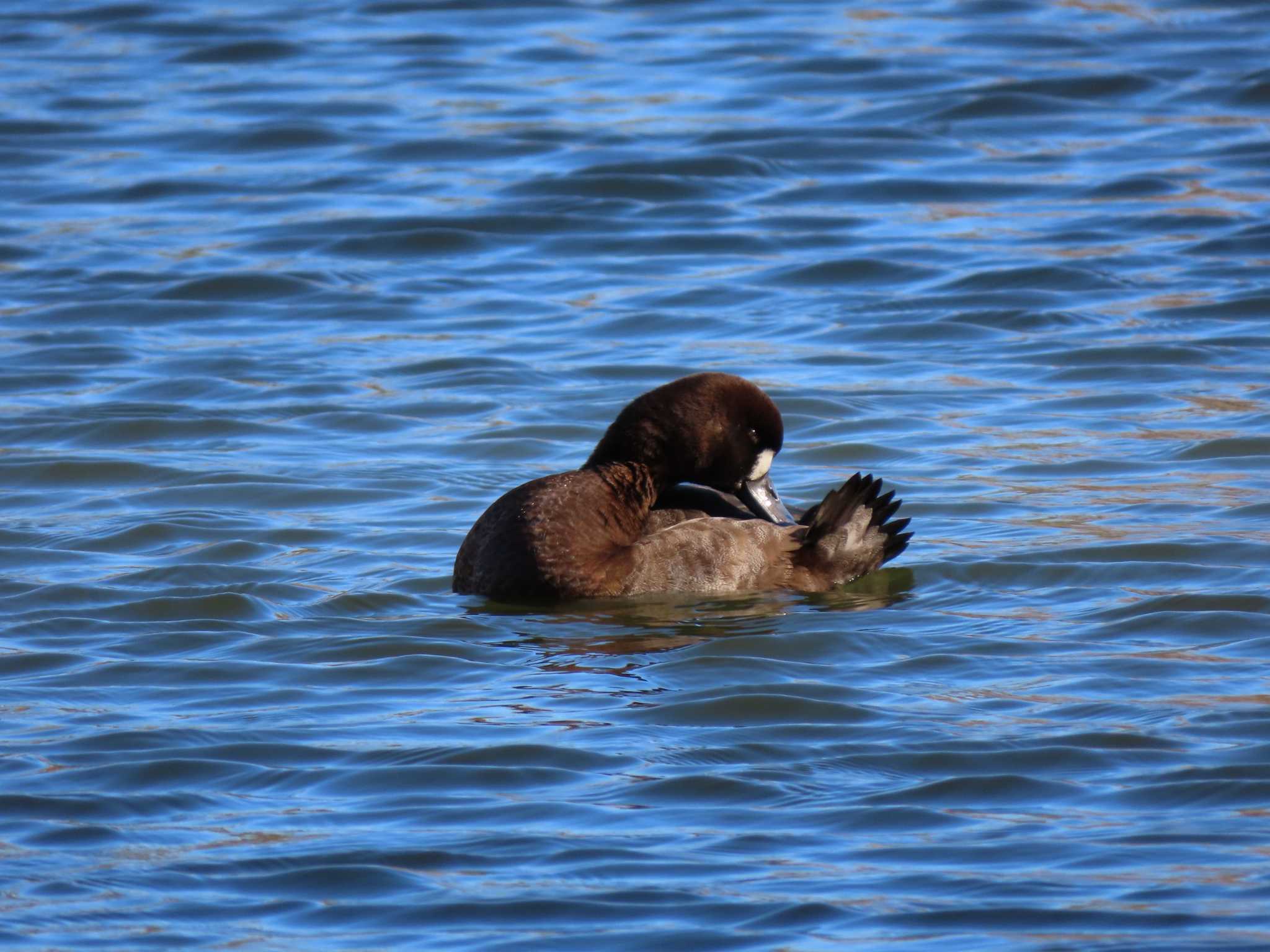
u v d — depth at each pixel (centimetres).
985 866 746
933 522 1300
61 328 1844
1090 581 1155
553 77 2745
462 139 2453
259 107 2605
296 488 1384
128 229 2162
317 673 1002
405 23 3058
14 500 1373
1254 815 787
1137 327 1775
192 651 1041
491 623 1094
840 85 2672
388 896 727
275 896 731
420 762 862
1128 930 689
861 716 918
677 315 1870
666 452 1214
